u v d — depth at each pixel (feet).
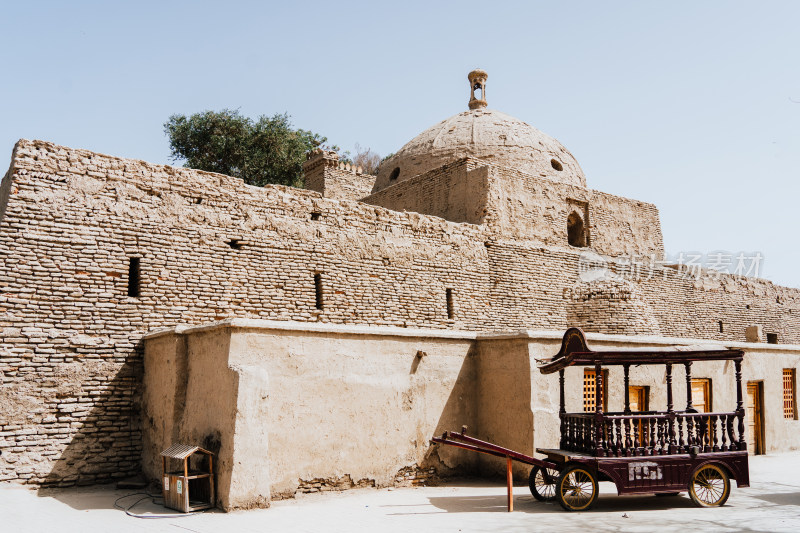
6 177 41.34
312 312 48.19
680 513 30.32
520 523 27.94
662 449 32.27
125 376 40.60
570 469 31.09
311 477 34.27
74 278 39.73
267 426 31.81
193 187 44.98
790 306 92.32
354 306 50.39
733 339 81.30
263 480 31.12
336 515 29.50
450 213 65.92
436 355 40.52
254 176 104.73
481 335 41.93
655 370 45.83
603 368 42.75
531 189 66.13
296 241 48.47
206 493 31.53
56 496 35.53
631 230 75.25
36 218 39.09
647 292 72.18
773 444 54.08
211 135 102.42
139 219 42.50
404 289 53.47
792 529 26.63
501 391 40.47
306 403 34.60
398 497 34.32
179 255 43.55
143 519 28.73
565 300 64.49
